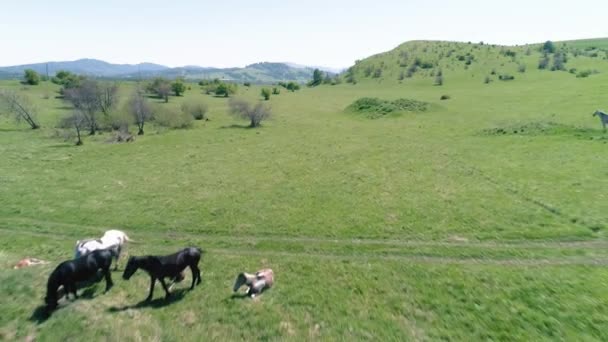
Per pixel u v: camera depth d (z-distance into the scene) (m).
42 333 10.40
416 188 26.48
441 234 18.59
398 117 67.19
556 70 124.94
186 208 23.92
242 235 19.66
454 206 22.36
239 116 67.00
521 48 191.25
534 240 17.17
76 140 49.72
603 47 175.12
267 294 13.34
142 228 20.81
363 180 29.28
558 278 13.67
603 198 21.28
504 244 17.02
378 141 45.91
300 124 64.31
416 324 11.38
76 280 12.24
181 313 11.97
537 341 10.34
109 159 38.72
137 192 27.44
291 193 26.66
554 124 42.78
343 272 15.06
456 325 11.25
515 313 11.69
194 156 39.97
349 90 142.75
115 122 57.69
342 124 63.09
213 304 12.61
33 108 61.19
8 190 27.56
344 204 23.91
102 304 12.27
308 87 190.25
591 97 61.06
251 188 28.12
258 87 166.62
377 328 11.17
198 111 70.75
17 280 13.21
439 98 91.62
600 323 10.94
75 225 21.22
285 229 20.23
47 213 22.97
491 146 37.88
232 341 10.55
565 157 30.73
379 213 22.00
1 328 10.56
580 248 16.09
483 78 130.75
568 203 21.06
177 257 13.05
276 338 10.68
